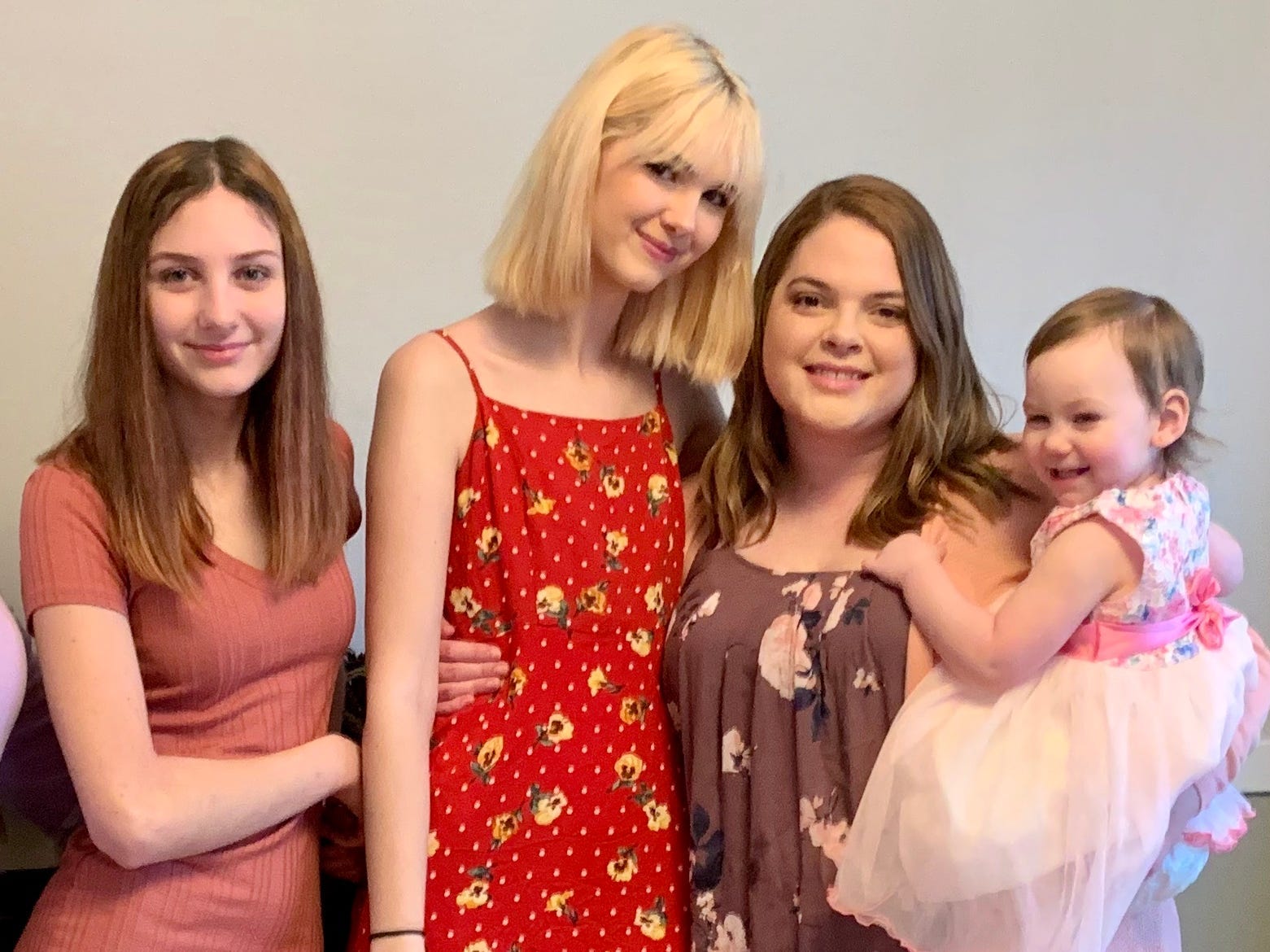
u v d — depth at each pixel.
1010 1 1.86
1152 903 1.16
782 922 1.17
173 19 1.52
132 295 0.99
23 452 1.51
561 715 1.18
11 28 1.46
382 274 1.65
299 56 1.58
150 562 0.99
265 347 1.03
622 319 1.29
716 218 1.18
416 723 1.11
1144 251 1.95
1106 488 1.09
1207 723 1.04
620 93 1.12
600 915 1.20
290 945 1.09
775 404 1.30
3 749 1.07
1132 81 1.91
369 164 1.63
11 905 1.36
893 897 1.06
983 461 1.25
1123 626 1.06
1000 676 1.06
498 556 1.17
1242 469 1.94
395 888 1.08
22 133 1.48
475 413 1.17
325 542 1.09
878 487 1.23
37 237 1.50
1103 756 1.01
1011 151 1.88
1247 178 1.94
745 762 1.19
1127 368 1.07
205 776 1.00
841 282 1.17
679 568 1.29
